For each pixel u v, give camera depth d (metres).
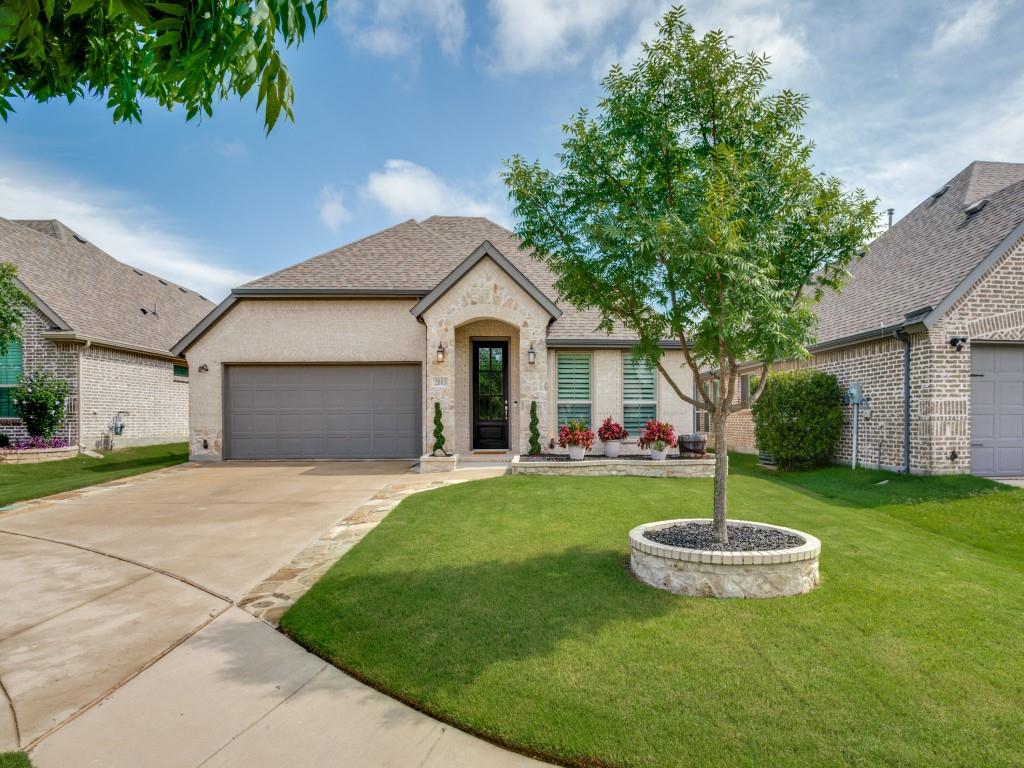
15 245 18.58
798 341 5.28
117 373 18.52
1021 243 11.27
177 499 9.84
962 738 3.03
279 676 3.90
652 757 2.94
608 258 5.46
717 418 5.68
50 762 2.98
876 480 11.55
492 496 9.21
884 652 3.94
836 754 2.92
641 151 5.78
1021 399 11.56
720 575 4.94
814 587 5.16
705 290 5.24
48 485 11.32
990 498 9.37
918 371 11.60
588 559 5.96
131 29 2.84
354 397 15.95
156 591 5.48
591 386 14.59
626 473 11.80
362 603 4.93
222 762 2.98
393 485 10.94
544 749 3.04
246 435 15.81
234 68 2.43
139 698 3.61
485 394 15.06
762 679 3.61
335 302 15.91
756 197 5.55
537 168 5.92
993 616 4.54
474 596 5.01
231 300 15.61
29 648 4.30
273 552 6.68
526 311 13.52
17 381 16.50
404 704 3.55
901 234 16.61
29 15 1.98
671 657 3.90
